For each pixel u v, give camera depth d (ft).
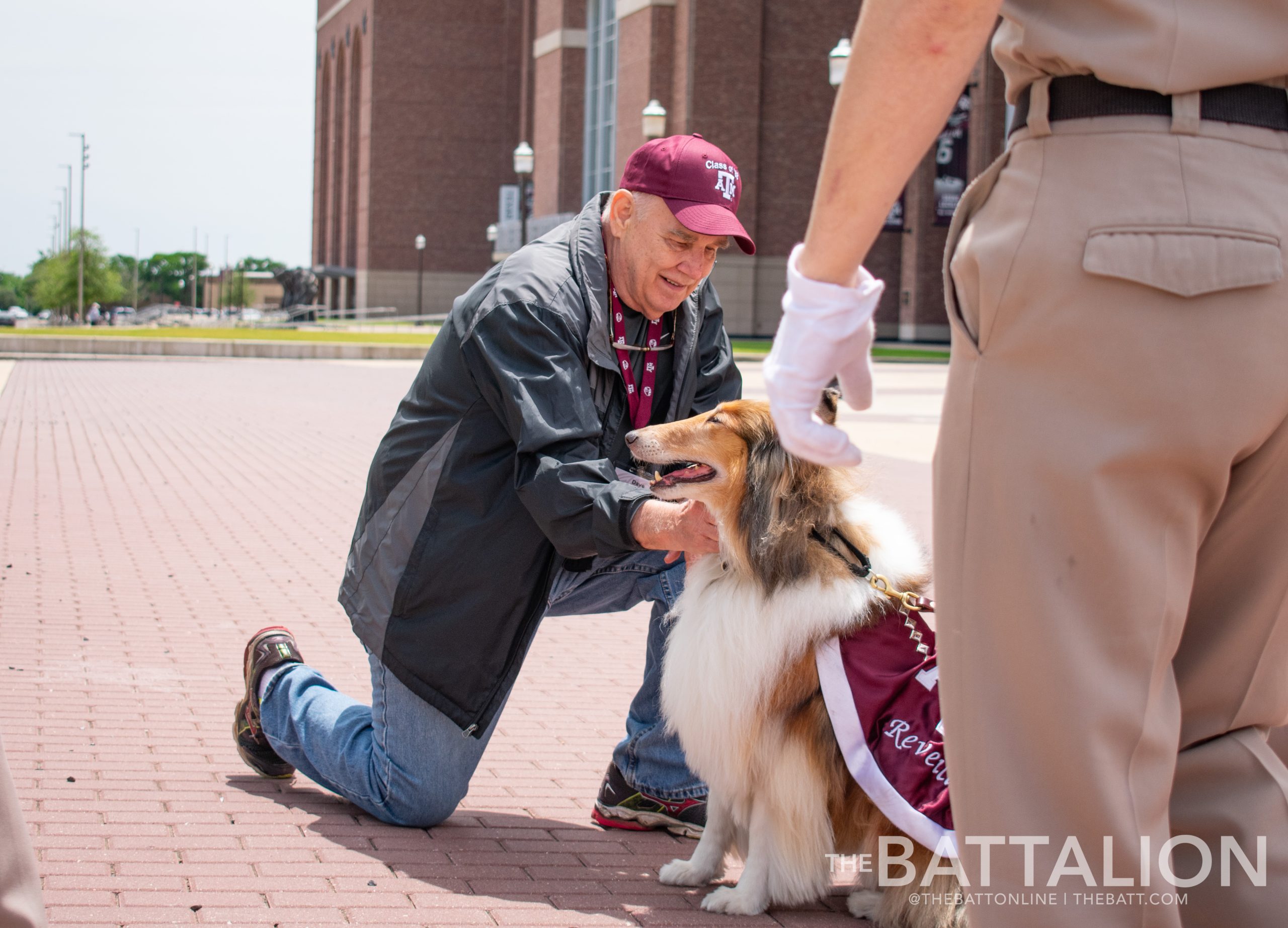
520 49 213.46
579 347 11.21
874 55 5.20
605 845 12.28
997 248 5.40
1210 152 5.12
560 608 13.15
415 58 210.38
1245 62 5.08
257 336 134.51
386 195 212.23
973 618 5.65
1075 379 5.27
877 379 82.48
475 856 11.66
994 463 5.49
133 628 20.18
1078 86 5.33
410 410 11.62
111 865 10.86
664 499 10.45
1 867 6.63
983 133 136.67
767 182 142.20
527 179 199.72
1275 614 5.89
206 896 10.29
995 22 5.16
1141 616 5.35
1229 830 5.99
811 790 10.19
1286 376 5.18
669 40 140.15
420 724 11.78
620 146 149.79
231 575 24.80
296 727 12.71
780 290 144.15
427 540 11.35
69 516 30.86
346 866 11.18
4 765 6.74
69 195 322.14
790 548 9.98
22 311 413.59
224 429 52.54
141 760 13.91
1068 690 5.36
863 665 9.93
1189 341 5.10
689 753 10.69
